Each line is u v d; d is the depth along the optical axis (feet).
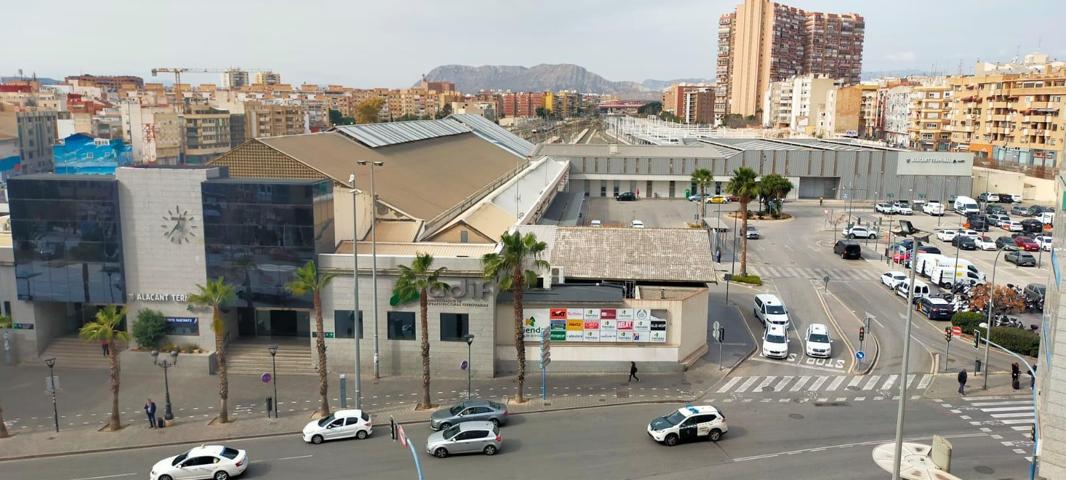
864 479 121.39
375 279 170.30
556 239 211.00
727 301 241.35
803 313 229.45
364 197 219.82
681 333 181.78
